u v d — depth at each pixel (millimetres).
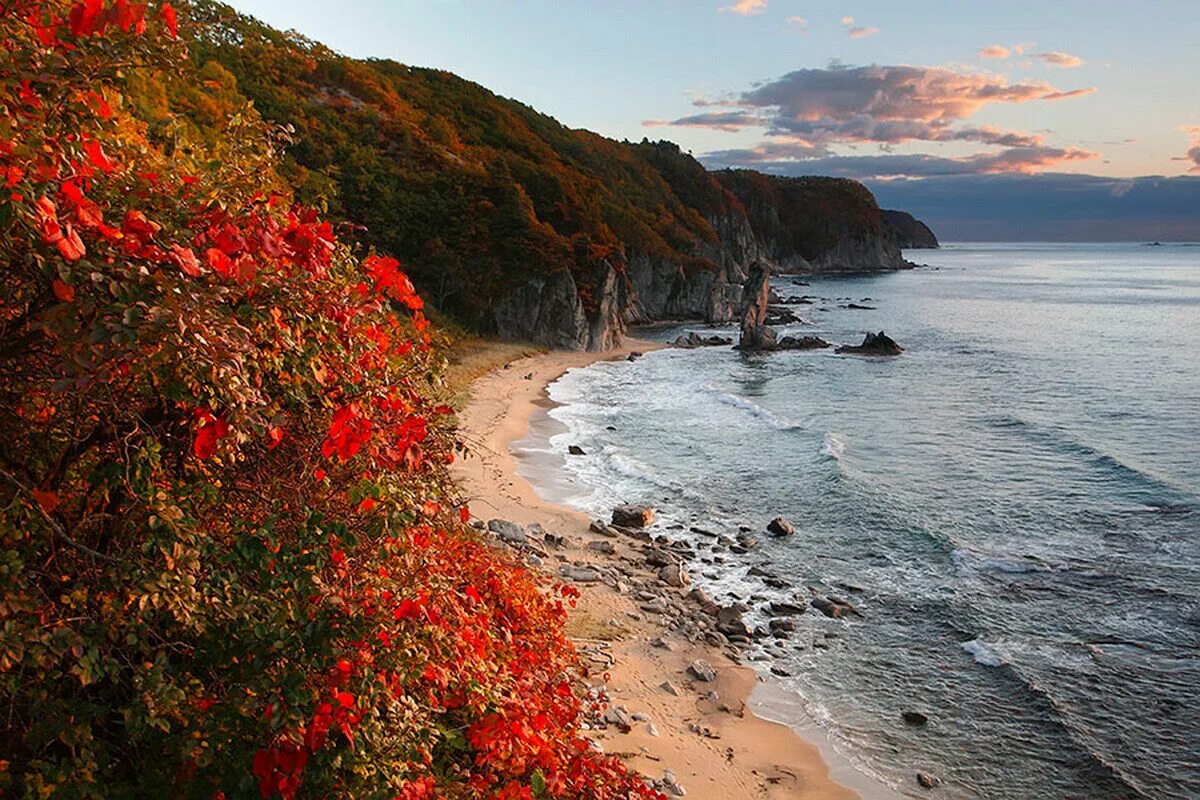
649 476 32438
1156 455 36531
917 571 22703
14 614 3596
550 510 26578
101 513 4137
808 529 26266
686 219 141250
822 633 18891
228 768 4426
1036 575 22344
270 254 4344
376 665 4852
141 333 3508
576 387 56188
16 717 3965
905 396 52312
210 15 5473
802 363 67938
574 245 80438
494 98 128750
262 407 4371
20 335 3818
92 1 3697
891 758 14164
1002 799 13156
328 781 4508
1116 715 15562
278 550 4531
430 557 6422
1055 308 115812
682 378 60750
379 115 85625
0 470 3615
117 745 4418
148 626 4070
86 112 4008
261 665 4309
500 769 6199
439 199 78500
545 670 9086
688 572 22359
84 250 3309
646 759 12133
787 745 14180
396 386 5641
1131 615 19781
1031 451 37281
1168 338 81250
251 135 5750
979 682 16766
